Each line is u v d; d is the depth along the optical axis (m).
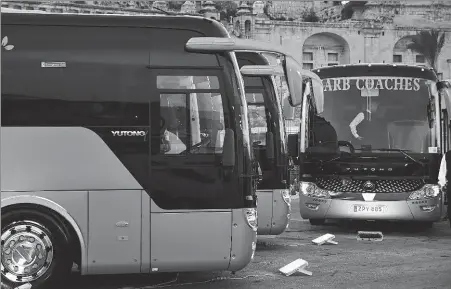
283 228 11.54
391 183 13.61
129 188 7.77
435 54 72.19
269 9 79.06
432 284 8.56
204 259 7.81
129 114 7.81
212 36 7.95
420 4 75.69
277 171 11.52
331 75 14.16
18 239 7.68
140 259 7.77
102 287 8.45
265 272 9.47
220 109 7.88
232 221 7.82
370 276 9.13
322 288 8.31
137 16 8.02
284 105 12.87
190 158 7.82
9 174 7.64
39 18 7.91
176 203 7.78
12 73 7.75
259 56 11.72
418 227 15.12
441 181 11.75
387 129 13.86
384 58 72.44
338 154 13.81
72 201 7.71
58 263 7.75
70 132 7.75
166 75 7.88
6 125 7.69
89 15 7.99
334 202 13.73
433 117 13.83
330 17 80.12
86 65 7.84
